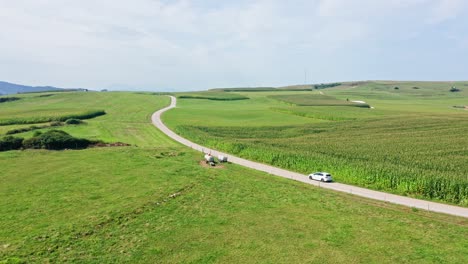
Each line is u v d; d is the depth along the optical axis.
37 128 98.19
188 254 28.81
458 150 70.44
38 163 58.28
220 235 32.66
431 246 30.91
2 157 62.16
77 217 35.31
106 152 68.00
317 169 59.53
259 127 110.88
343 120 127.19
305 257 28.75
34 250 28.09
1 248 28.31
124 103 193.00
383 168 54.28
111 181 48.59
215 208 39.72
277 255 29.02
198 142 89.69
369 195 47.19
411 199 45.59
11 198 40.81
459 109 180.00
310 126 112.50
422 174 50.34
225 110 167.25
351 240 32.06
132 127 110.94
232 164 65.00
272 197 44.38
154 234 32.31
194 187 47.12
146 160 62.28
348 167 56.62
